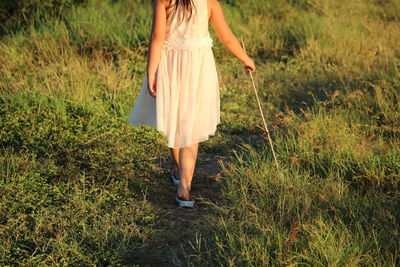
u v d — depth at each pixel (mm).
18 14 9289
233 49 3971
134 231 3617
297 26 9578
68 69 6871
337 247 3158
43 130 5215
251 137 5465
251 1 10742
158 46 3691
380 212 3576
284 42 9086
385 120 5430
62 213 3764
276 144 4836
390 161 4340
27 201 3926
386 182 4164
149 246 3502
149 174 4570
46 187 4129
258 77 7340
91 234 3490
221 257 3326
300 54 8297
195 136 3873
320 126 5105
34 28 8656
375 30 9578
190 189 4355
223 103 6426
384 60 7645
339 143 4766
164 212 3965
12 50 7539
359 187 4188
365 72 7098
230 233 3531
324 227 3416
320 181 4125
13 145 4949
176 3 3633
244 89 6891
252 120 5906
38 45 7809
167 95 3762
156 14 3658
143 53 8070
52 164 4559
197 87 3818
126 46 8195
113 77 6652
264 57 8641
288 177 4078
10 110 5543
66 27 8617
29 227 3615
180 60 3738
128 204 4035
